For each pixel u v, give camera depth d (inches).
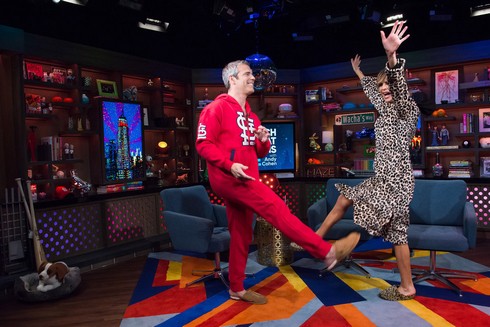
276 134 269.0
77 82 198.1
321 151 267.1
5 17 187.0
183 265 168.9
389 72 106.2
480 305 113.9
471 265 154.9
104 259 175.8
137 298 131.5
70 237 170.7
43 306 129.5
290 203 254.8
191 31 266.7
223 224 165.9
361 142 265.1
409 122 112.0
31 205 150.2
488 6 220.2
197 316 113.3
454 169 230.2
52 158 188.5
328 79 260.2
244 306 119.0
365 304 117.3
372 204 111.0
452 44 242.1
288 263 161.2
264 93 266.5
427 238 127.0
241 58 282.2
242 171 97.7
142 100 242.5
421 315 108.1
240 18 224.2
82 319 117.5
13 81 175.0
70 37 212.5
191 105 258.2
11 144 176.9
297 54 282.4
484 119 228.7
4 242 150.8
